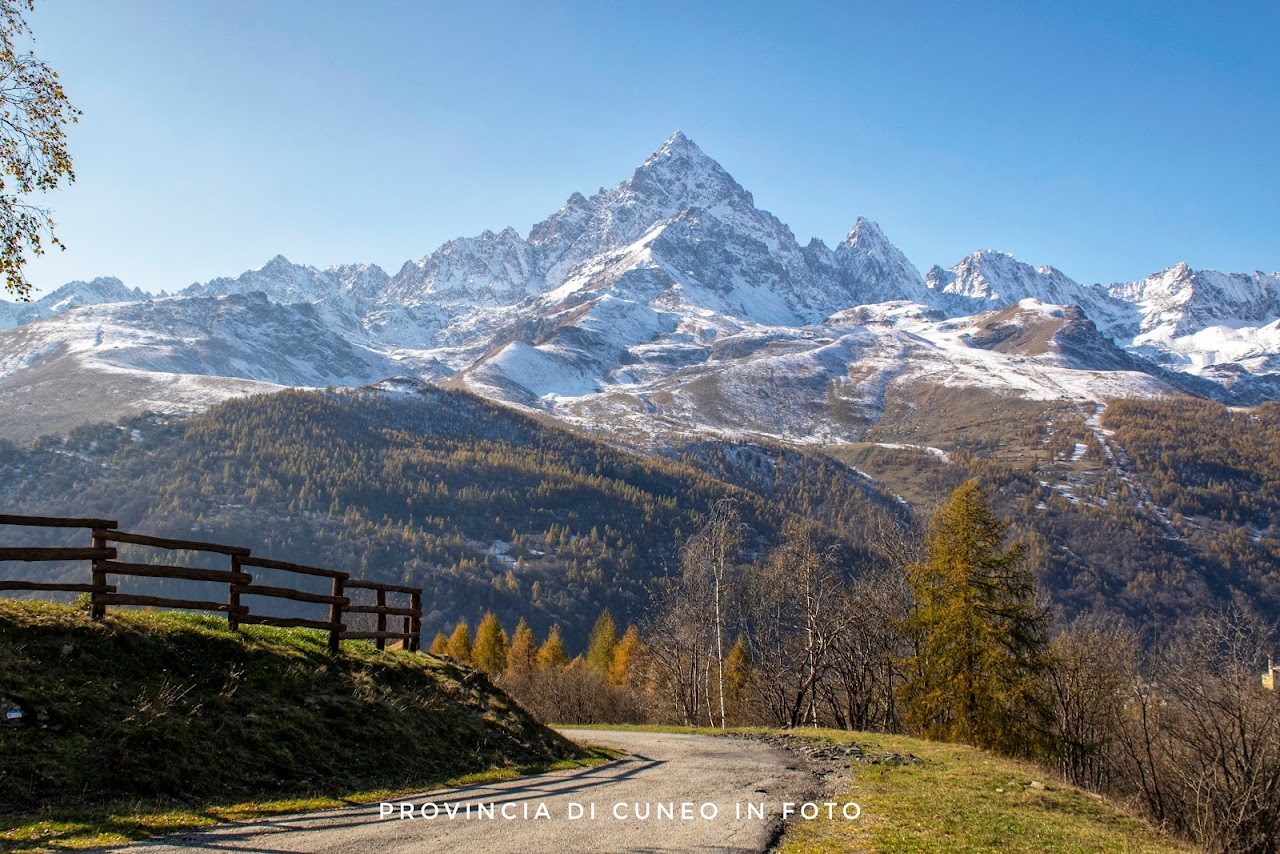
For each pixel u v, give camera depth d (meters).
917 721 40.22
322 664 19.88
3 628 14.82
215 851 11.49
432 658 24.59
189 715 15.40
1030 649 38.16
